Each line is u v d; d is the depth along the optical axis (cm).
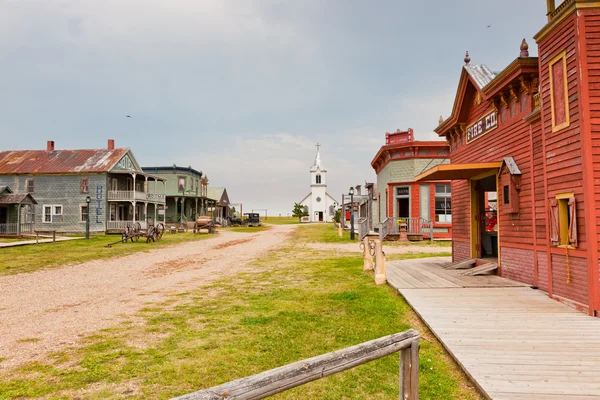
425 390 419
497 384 392
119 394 420
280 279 1159
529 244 878
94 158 3828
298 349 550
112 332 646
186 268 1498
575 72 663
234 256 1906
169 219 5044
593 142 641
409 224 2506
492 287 873
